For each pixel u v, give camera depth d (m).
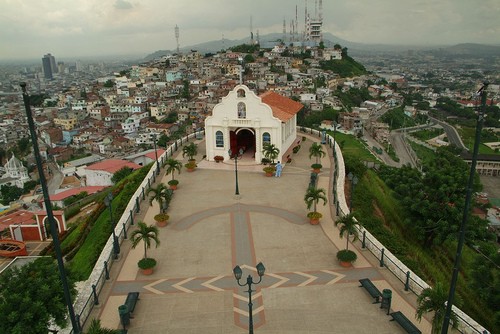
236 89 52.62
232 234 34.41
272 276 27.75
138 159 111.56
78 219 67.38
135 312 24.20
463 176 45.44
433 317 21.50
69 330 22.91
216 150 56.28
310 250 31.23
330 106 180.75
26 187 136.50
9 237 65.75
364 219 38.78
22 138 193.12
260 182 47.44
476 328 21.59
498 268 32.06
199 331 22.48
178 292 26.22
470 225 41.91
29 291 22.00
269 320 23.22
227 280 27.48
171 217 38.25
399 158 149.00
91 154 162.12
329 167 52.53
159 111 191.12
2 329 20.42
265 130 53.22
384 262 28.70
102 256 29.86
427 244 45.31
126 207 41.84
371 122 186.25
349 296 25.17
